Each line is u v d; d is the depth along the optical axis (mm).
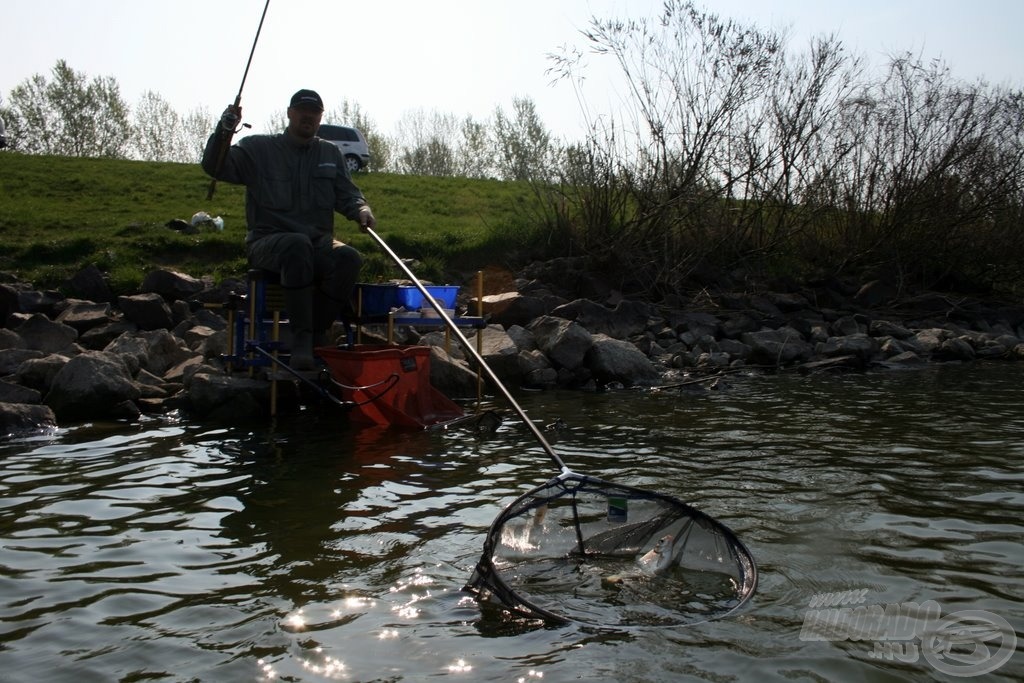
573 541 4344
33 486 5742
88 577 4211
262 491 5629
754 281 15703
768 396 9469
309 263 8172
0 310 11297
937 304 16219
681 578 4102
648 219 14977
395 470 6168
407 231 15922
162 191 19000
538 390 10055
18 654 3441
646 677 3217
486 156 50844
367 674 3266
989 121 17203
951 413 8352
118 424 7840
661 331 12820
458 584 4105
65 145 48438
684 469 6156
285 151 8625
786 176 15828
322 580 4164
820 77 15680
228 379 8328
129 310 10906
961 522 4961
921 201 16875
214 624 3699
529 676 3229
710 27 14625
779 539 4676
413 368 7926
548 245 15258
